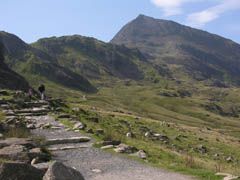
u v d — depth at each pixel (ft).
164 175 42.16
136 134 119.55
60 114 108.27
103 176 39.34
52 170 29.37
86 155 52.24
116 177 39.14
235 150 143.64
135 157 55.21
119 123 145.18
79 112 135.23
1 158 38.75
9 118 81.61
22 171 29.53
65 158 48.65
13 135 56.18
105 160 49.70
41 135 65.16
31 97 141.18
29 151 43.47
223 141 184.55
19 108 110.93
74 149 56.44
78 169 42.16
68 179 29.91
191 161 61.36
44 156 43.78
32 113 103.24
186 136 159.94
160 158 63.10
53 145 58.85
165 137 132.26
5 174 28.37
